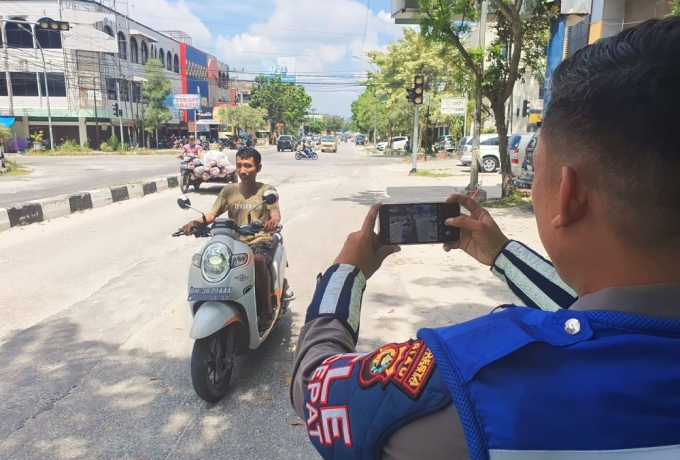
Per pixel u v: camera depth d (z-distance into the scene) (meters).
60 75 43.62
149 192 14.83
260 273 4.09
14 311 5.25
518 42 11.56
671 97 0.67
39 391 3.65
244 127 67.31
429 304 5.38
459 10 11.72
